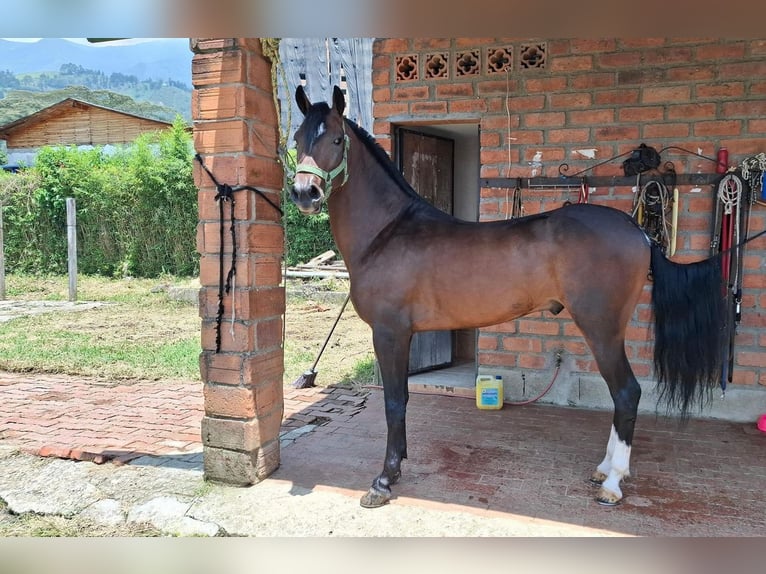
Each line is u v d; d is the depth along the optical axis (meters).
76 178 12.93
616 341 2.66
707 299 2.60
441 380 4.87
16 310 9.09
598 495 2.69
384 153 2.95
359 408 4.34
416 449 3.41
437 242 2.78
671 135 3.92
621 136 4.03
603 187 4.08
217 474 2.98
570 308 2.66
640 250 2.63
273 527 2.54
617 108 4.02
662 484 2.89
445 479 2.98
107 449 3.50
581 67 4.08
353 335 7.64
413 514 2.61
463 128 5.07
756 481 2.92
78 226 13.08
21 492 2.94
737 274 3.79
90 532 2.58
